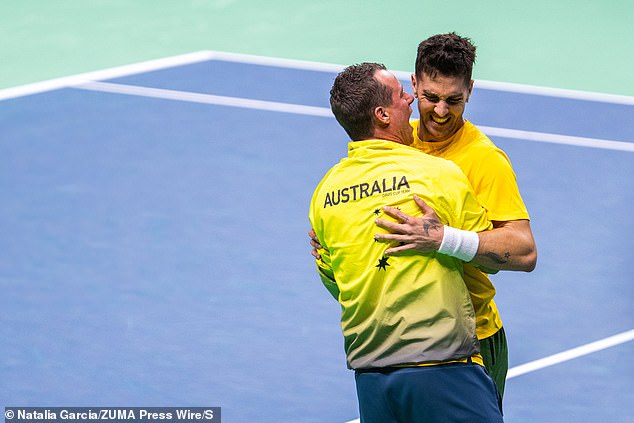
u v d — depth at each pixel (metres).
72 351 33.06
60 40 53.22
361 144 22.62
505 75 49.47
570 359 32.53
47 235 38.88
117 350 33.09
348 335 22.41
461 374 21.59
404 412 21.86
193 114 46.19
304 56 51.06
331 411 30.33
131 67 50.38
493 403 22.08
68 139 44.72
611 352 32.84
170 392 31.19
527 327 34.00
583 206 40.12
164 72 49.75
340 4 56.16
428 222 21.36
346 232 22.05
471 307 21.92
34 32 54.06
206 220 39.50
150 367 32.31
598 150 43.69
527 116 45.94
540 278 36.38
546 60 50.88
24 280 36.50
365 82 22.59
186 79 49.03
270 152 43.41
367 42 52.19
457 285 21.73
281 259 37.41
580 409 30.33
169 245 38.19
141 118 46.03
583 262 37.16
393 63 50.19
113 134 45.00
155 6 56.62
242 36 53.16
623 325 34.06
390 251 21.42
